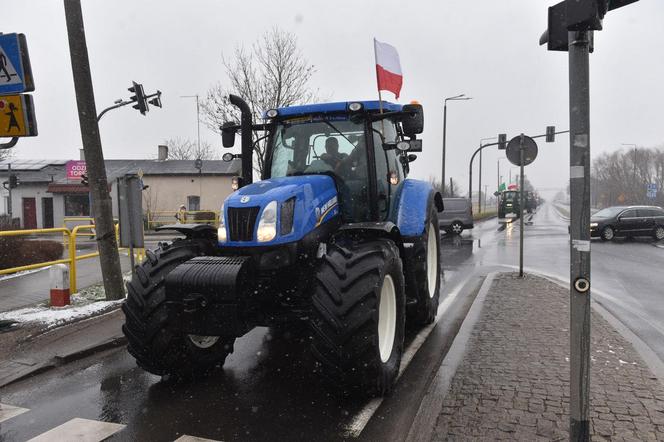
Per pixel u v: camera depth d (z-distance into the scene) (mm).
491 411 3678
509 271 10719
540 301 7176
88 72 7258
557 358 4746
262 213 4215
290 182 4637
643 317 6871
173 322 4078
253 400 4184
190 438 3525
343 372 3834
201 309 3945
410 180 6469
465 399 3893
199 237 4910
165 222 32500
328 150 5371
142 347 4344
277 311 4422
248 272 4047
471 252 15539
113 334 5957
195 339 4672
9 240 10445
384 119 5695
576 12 2635
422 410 3754
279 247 4199
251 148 5477
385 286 4371
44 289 8703
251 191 4516
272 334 6246
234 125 5621
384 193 5547
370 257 4102
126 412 3996
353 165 5297
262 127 5781
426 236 6008
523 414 3611
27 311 6867
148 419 3859
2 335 5809
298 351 5555
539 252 15320
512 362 4672
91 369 5039
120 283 7668
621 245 17844
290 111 5477
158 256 4602
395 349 4418
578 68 2705
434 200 6910
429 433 3400
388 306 4449
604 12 2684
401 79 6180
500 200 44656
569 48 2740
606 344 5113
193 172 33375
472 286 9289
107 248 7535
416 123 5461
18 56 5023
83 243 18641
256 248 4230
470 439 3289
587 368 2779
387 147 5445
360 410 3941
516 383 4168
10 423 3830
